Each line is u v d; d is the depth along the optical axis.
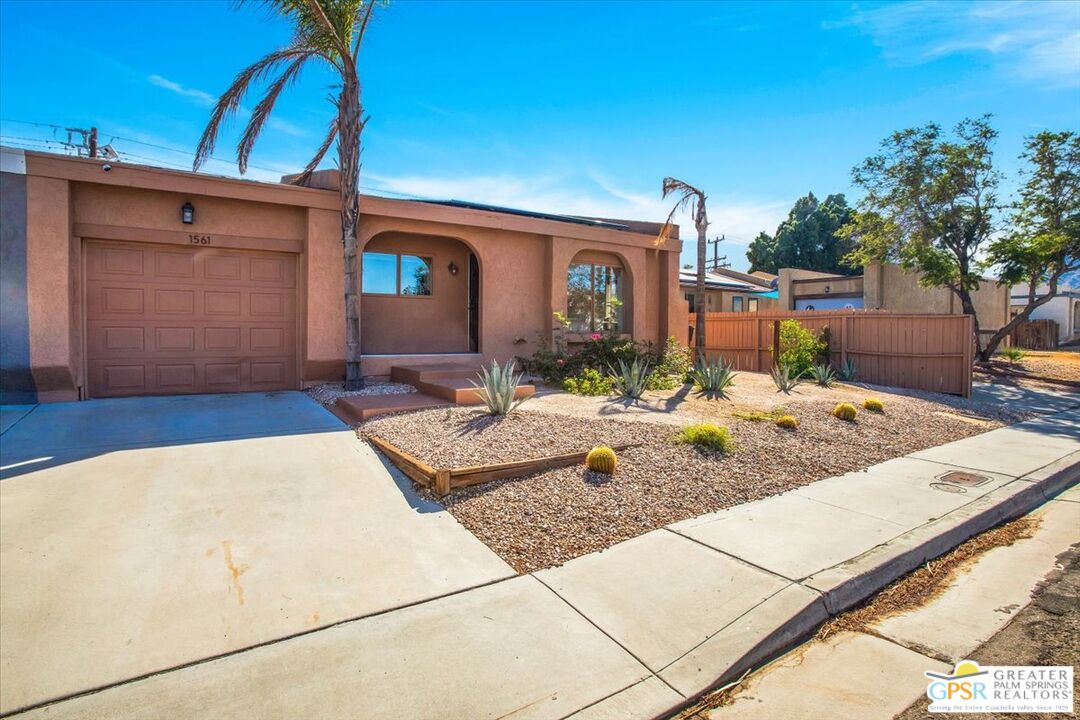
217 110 9.33
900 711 2.85
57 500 4.97
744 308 30.39
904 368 13.98
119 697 2.72
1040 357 22.27
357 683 2.86
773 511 5.32
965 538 5.13
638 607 3.60
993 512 5.58
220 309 10.01
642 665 3.07
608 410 8.52
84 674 2.87
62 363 8.59
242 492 5.31
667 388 11.17
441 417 7.70
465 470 5.40
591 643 3.23
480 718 2.65
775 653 3.36
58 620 3.31
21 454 6.13
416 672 2.96
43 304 8.48
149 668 2.93
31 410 8.16
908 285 26.67
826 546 4.55
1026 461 7.46
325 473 5.88
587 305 14.28
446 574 3.98
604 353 12.46
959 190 19.39
